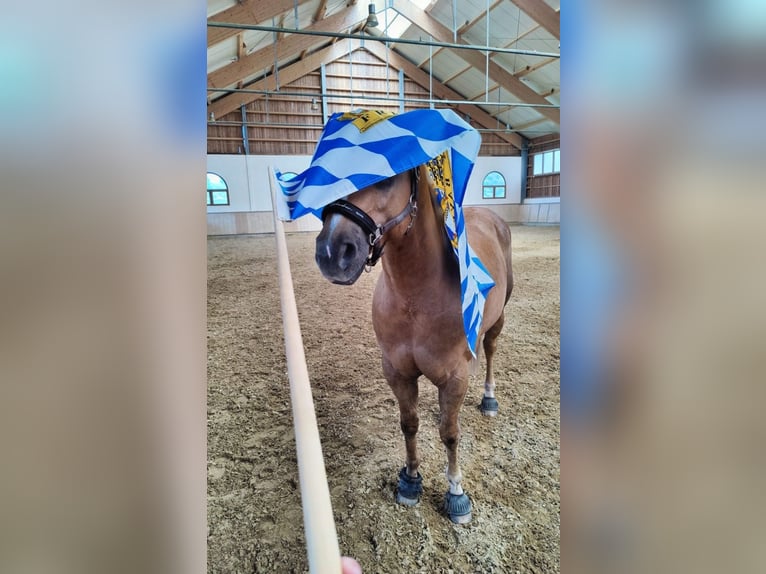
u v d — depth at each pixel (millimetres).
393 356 1326
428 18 9367
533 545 1348
